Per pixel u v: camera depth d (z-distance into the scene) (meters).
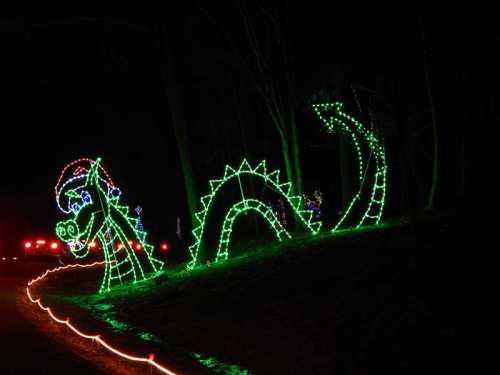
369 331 9.45
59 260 35.06
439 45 18.83
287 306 12.00
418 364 7.99
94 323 14.17
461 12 18.17
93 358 10.07
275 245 20.30
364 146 23.17
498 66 18.56
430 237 13.25
